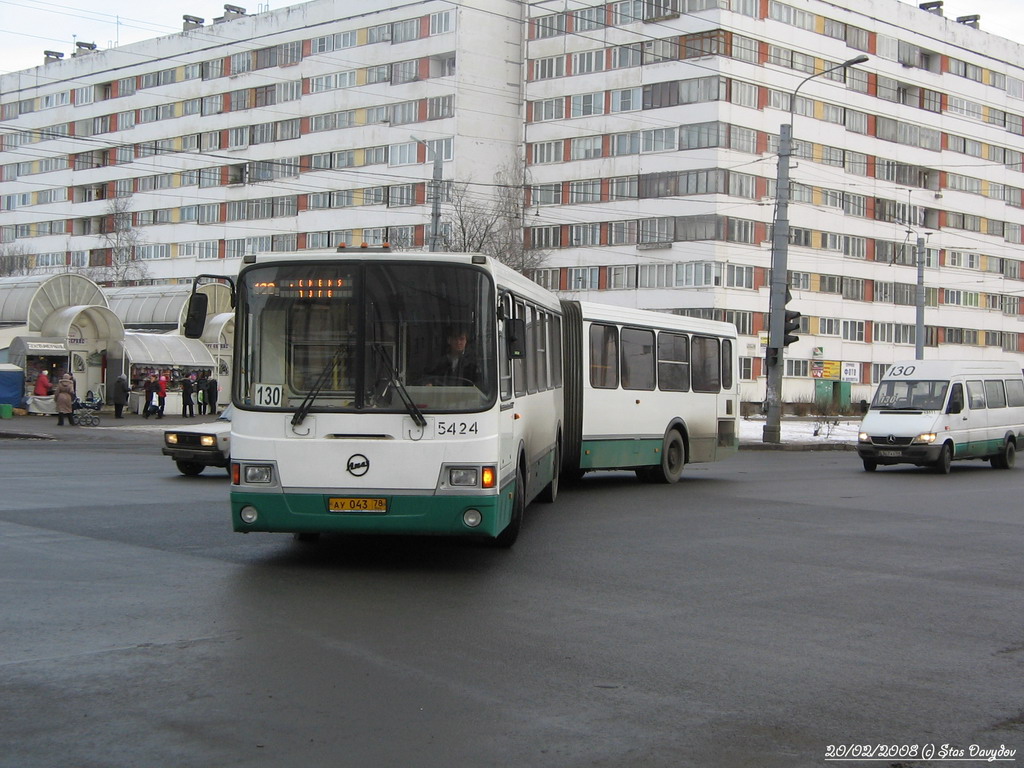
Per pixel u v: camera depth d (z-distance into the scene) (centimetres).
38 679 658
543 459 1506
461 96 6869
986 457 2756
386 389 1018
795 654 771
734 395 2302
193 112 8119
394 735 568
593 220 6838
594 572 1088
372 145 7244
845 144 7038
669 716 614
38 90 9050
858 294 7175
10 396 4225
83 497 1634
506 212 6606
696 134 6450
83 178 8725
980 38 7900
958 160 7769
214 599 898
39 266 8962
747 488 2053
